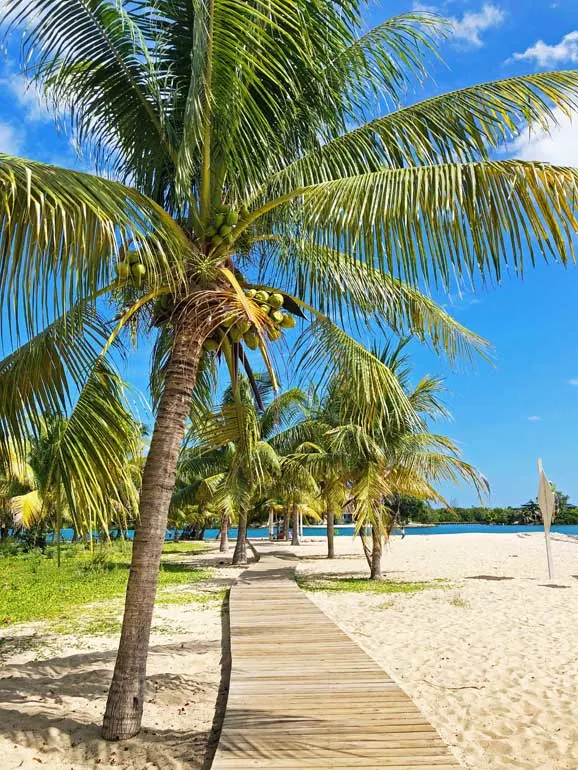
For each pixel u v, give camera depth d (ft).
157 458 15.84
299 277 18.86
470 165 11.90
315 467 52.26
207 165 15.53
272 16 14.74
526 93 13.29
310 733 14.96
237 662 22.12
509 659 23.98
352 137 16.17
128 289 17.67
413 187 12.13
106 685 21.06
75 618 36.09
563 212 11.02
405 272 12.34
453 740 15.92
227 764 13.14
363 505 48.73
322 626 29.37
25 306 9.98
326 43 15.56
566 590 43.98
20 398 16.81
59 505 17.78
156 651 26.04
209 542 136.98
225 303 15.38
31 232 10.00
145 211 12.65
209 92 14.05
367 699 17.63
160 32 15.98
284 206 16.90
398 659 24.14
